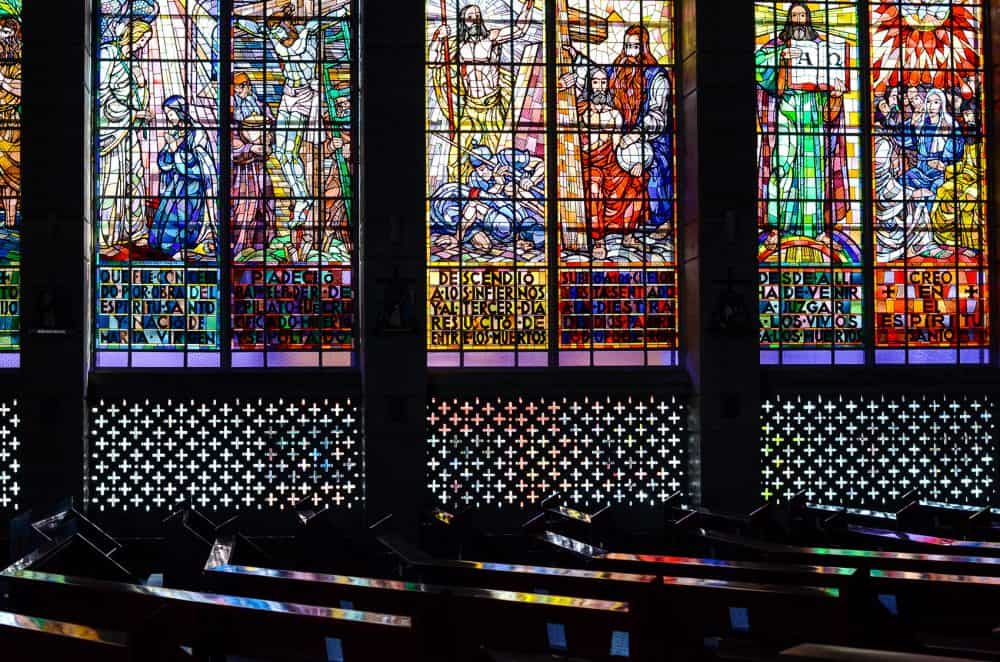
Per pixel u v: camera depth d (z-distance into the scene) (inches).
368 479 556.1
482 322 593.9
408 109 567.5
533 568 282.5
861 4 613.6
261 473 572.1
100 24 580.1
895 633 243.3
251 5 589.6
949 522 451.5
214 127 584.7
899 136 614.9
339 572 421.4
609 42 608.4
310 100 591.2
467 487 582.6
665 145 608.4
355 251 589.0
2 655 185.8
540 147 601.6
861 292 609.9
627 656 230.5
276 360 582.9
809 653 121.1
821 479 597.9
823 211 609.3
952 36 614.9
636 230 605.0
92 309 569.0
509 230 598.2
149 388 564.7
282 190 588.1
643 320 602.9
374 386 558.9
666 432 594.2
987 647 253.3
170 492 567.2
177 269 580.1
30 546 396.5
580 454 589.0
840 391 595.8
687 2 593.6
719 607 239.5
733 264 576.1
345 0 595.2
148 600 235.5
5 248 569.9
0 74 574.9
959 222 615.2
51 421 540.7
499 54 602.2
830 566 286.7
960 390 601.0
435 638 198.1
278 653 217.2
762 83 611.5
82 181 550.0
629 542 456.1
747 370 575.8
